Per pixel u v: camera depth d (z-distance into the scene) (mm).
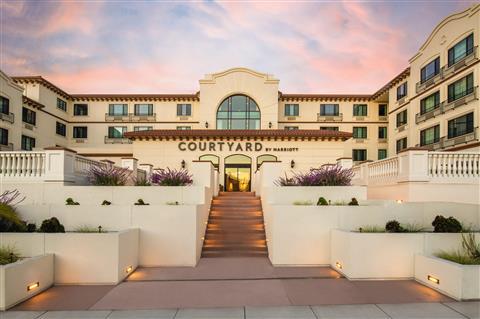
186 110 35969
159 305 6152
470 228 9250
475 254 7355
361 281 7699
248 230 11398
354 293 6820
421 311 5789
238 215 12711
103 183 12414
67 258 7477
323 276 8141
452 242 7918
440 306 6027
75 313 5734
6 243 7391
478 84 22391
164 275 8227
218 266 9102
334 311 5816
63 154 11633
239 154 24453
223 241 10820
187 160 24391
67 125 36469
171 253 9141
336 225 9312
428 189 11742
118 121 36250
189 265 9109
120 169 14172
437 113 26359
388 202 10828
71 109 36688
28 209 9172
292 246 9203
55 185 11508
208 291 6996
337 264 8602
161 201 11461
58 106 35000
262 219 12312
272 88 30062
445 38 25703
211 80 30094
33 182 11500
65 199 11375
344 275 8102
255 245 10625
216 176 17047
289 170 24109
